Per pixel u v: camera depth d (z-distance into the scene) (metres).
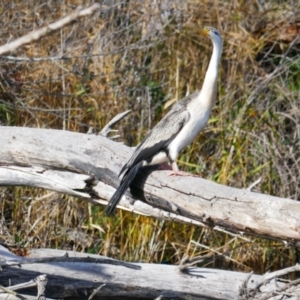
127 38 22.56
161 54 22.62
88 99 21.27
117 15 22.80
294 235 11.25
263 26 23.78
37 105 21.23
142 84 21.95
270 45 24.12
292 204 11.40
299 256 18.84
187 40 22.64
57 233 18.98
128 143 21.03
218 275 14.45
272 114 20.42
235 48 22.67
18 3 22.59
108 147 13.89
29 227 18.77
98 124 21.08
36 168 14.46
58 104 21.34
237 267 18.58
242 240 18.55
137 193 13.05
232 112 21.16
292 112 20.95
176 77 21.56
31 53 21.20
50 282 13.77
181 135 13.62
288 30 23.69
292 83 22.23
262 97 21.72
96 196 14.33
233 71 22.16
